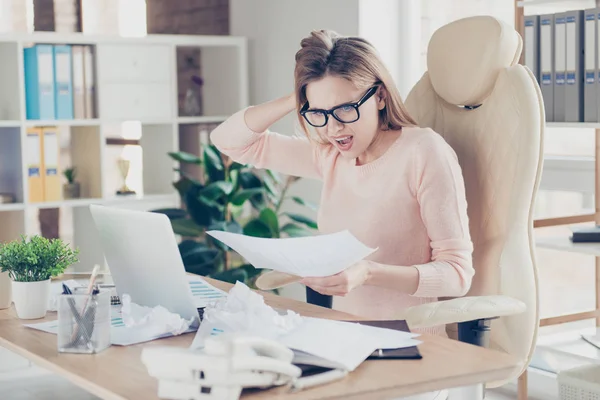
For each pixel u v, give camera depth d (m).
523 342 2.23
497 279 2.29
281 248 1.98
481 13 4.09
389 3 4.34
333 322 1.82
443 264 2.21
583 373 3.05
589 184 3.74
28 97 4.43
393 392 1.49
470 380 1.56
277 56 4.81
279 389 1.45
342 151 2.37
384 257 2.41
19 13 4.88
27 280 2.06
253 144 2.75
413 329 2.27
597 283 3.79
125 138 5.06
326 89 2.28
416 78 4.36
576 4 3.64
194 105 5.00
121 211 1.99
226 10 5.15
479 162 2.41
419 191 2.33
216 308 1.86
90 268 4.69
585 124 3.38
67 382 3.03
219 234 1.97
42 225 4.95
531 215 2.27
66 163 4.82
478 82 2.39
